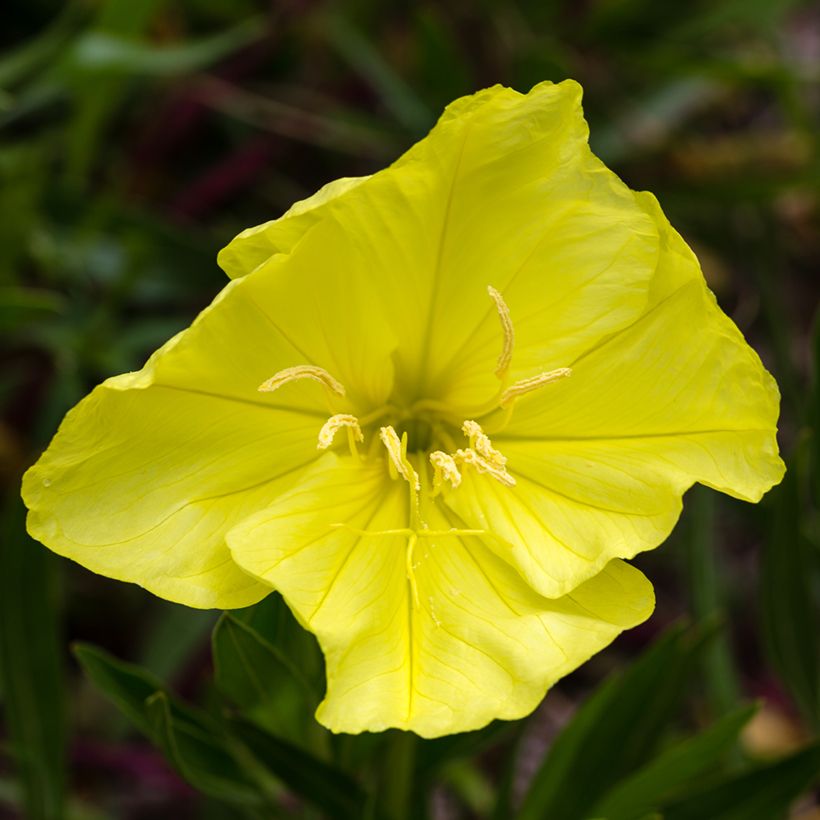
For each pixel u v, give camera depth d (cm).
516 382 35
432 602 34
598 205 35
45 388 48
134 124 52
